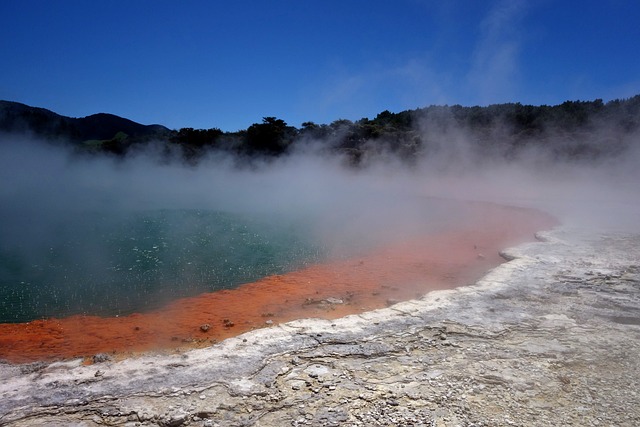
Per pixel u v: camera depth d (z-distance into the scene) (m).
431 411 3.58
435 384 4.00
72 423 3.49
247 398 3.80
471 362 4.41
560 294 6.47
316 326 5.33
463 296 6.38
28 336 5.69
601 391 3.85
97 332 5.82
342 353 4.63
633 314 5.70
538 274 7.46
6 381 4.09
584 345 4.79
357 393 3.87
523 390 3.88
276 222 14.97
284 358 4.52
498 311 5.80
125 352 5.14
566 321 5.47
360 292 7.48
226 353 4.61
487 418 3.47
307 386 4.00
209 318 6.32
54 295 7.49
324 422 3.46
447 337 5.02
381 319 5.53
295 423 3.46
